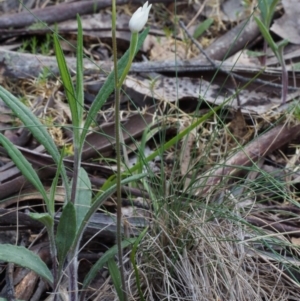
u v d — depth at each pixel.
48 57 0.85
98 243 0.63
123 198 0.66
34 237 0.62
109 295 0.56
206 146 0.67
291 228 0.63
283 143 0.74
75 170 0.50
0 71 0.83
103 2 0.96
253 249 0.56
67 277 0.55
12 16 0.92
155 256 0.57
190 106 0.80
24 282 0.57
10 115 0.76
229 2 1.01
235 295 0.54
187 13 1.01
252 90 0.82
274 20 0.93
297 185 0.71
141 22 0.38
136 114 0.76
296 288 0.57
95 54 0.92
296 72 0.84
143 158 0.61
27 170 0.49
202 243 0.56
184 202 0.60
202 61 0.85
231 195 0.64
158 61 0.84
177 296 0.53
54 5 0.96
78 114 0.48
